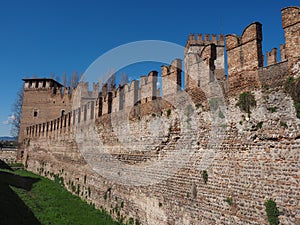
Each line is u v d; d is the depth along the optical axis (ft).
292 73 28.73
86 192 71.61
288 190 27.20
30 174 118.11
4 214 50.85
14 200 64.08
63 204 67.15
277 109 29.43
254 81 32.27
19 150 169.27
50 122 113.91
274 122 29.45
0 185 76.33
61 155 96.58
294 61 28.76
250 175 30.81
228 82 35.58
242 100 33.09
